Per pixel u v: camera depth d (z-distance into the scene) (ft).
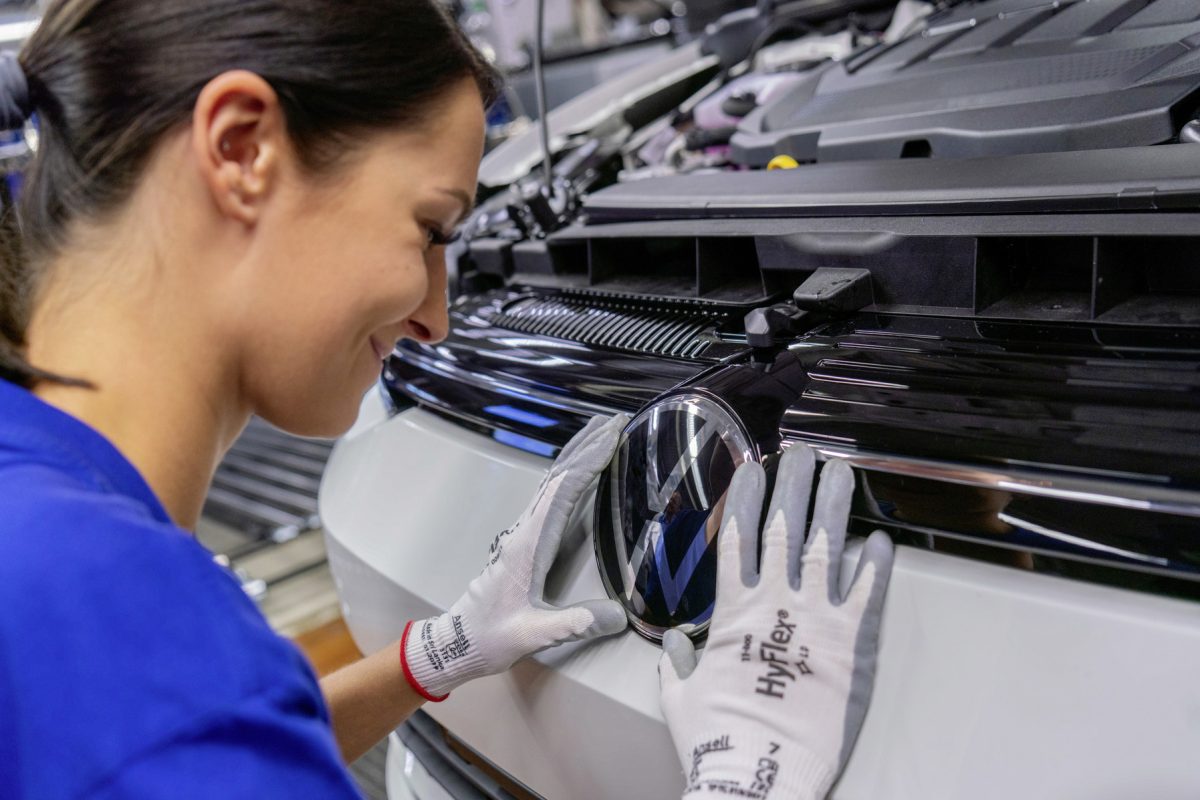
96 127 1.71
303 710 1.50
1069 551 1.88
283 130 1.73
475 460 3.08
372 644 3.39
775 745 1.98
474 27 11.51
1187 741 1.67
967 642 1.94
